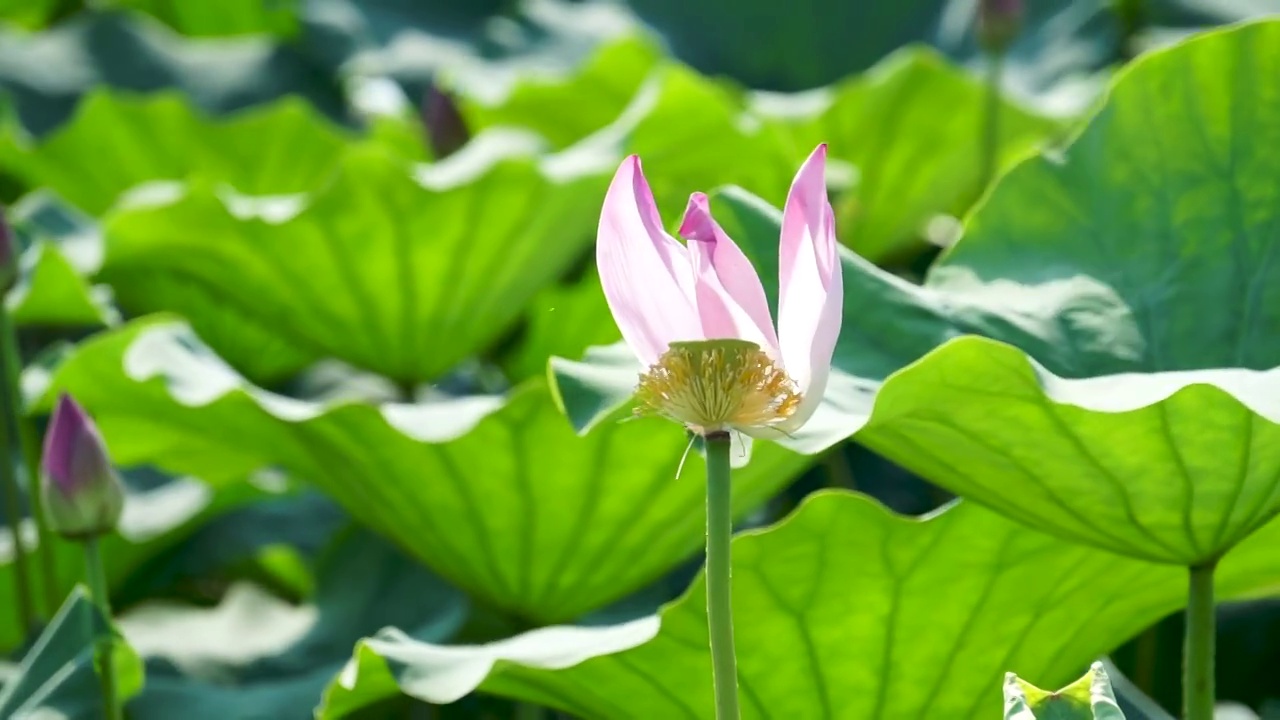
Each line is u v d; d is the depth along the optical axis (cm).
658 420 261
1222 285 244
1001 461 228
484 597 280
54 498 250
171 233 317
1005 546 238
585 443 263
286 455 283
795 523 237
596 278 357
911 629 241
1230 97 248
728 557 209
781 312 208
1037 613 242
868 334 239
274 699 284
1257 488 225
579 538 271
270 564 351
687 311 208
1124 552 233
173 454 300
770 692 242
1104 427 222
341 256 316
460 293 325
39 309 320
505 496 269
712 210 246
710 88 334
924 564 238
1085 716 202
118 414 291
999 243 250
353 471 275
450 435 263
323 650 298
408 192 304
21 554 312
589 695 242
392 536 282
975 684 245
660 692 240
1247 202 246
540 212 315
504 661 237
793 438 225
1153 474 225
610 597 277
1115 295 245
